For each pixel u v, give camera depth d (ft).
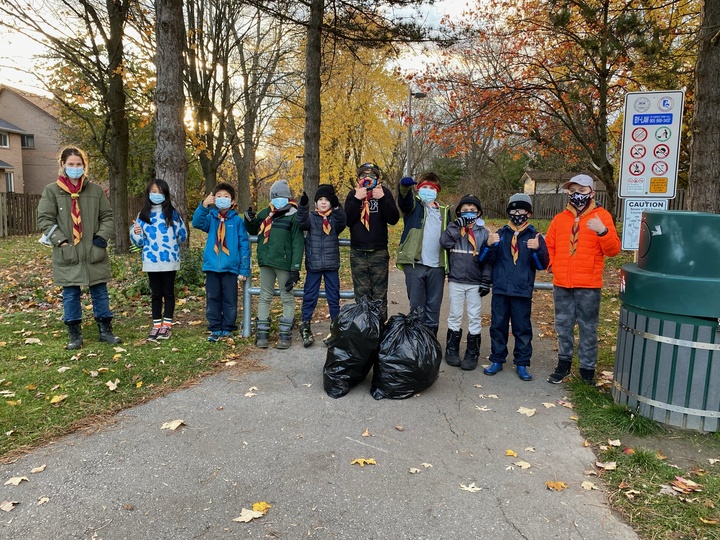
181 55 26.50
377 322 14.01
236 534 8.24
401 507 9.02
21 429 11.53
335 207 17.67
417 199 17.17
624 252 46.70
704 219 11.57
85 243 16.99
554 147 61.93
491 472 10.24
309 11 39.86
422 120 58.54
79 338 17.22
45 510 8.79
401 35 37.70
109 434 11.58
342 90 76.43
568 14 35.68
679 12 40.78
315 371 15.90
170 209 18.35
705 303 11.24
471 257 16.08
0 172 114.11
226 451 10.92
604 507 9.11
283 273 17.95
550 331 21.43
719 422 11.57
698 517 8.71
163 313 18.76
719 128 23.86
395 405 13.47
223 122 58.75
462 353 18.20
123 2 37.63
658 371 11.95
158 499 9.17
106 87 39.73
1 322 20.65
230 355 16.98
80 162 16.66
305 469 10.24
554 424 12.50
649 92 18.11
